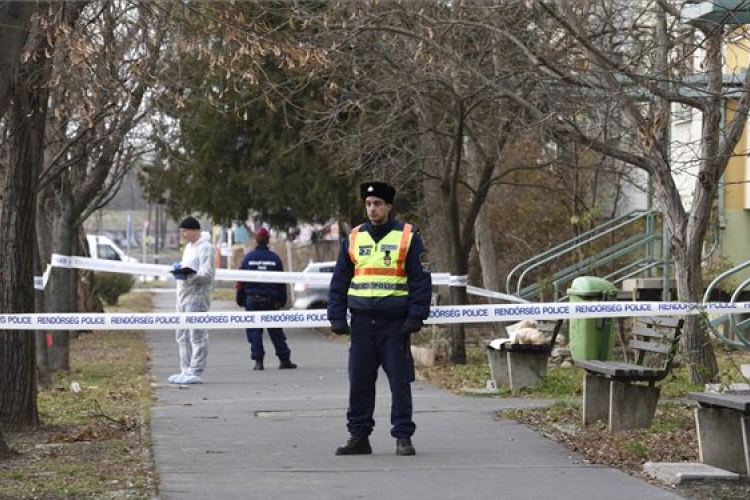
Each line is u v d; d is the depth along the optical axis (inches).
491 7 946.1
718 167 871.7
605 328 1015.0
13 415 730.8
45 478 570.3
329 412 818.8
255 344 1168.8
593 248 1507.1
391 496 524.7
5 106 586.6
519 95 965.8
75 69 790.5
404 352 635.5
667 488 542.3
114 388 1008.2
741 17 815.7
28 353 735.1
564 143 1187.9
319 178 1621.6
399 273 634.2
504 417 772.0
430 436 697.0
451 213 1145.4
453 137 1108.5
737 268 908.6
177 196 1722.4
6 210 723.4
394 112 1161.4
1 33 575.2
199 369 1034.7
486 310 830.5
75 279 1419.8
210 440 689.6
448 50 971.9
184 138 1656.0
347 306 645.3
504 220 1642.5
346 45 1056.2
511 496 524.7
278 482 557.9
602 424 708.0
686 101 833.5
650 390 687.1
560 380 944.3
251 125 1612.9
